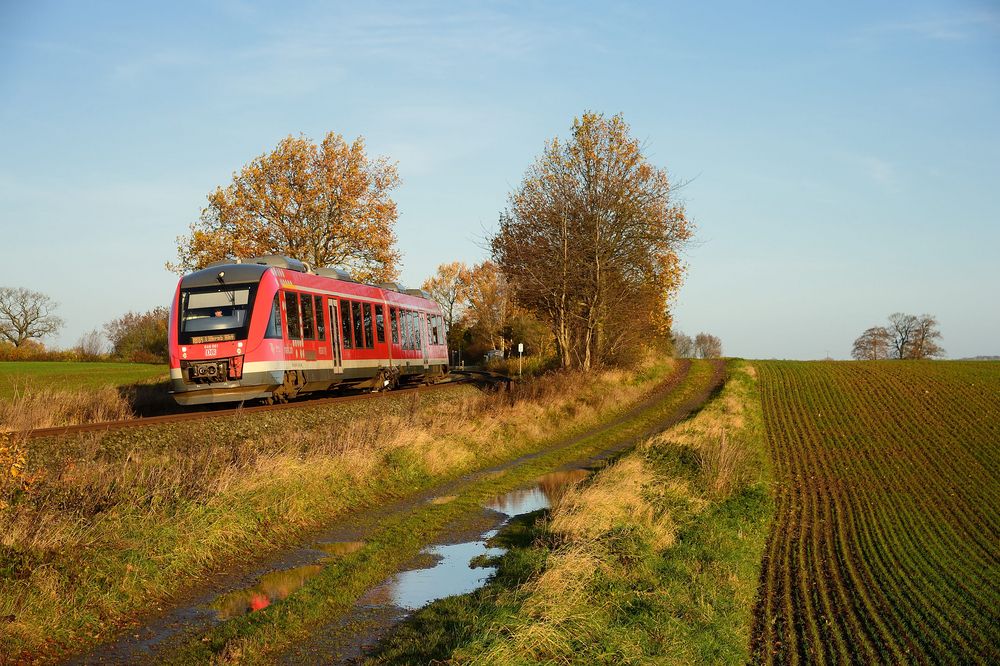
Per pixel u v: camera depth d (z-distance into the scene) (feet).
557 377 120.67
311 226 146.82
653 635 30.35
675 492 55.31
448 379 143.74
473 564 37.04
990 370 194.59
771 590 48.29
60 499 32.24
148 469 39.34
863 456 103.24
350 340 91.20
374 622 28.71
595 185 146.51
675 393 148.77
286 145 144.66
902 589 52.29
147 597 29.71
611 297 146.41
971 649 42.60
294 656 25.43
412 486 55.47
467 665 23.09
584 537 39.45
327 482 47.73
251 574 34.09
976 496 82.94
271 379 71.92
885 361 227.40
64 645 25.07
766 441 113.50
